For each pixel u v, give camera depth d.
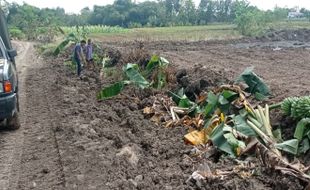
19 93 14.41
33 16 59.97
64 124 9.91
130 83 13.13
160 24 67.38
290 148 7.31
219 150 7.83
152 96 12.09
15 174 7.43
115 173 7.03
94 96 13.43
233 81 11.89
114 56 20.22
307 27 50.53
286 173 6.47
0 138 9.43
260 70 18.92
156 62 14.12
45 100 13.05
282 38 42.12
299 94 11.10
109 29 52.59
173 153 8.13
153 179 6.86
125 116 10.70
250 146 7.52
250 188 6.32
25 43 44.62
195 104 10.40
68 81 16.25
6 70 9.29
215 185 6.45
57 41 43.28
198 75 12.97
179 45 35.59
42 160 7.98
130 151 7.98
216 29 51.47
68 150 8.27
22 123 10.59
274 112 8.98
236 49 30.64
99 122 10.12
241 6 48.47
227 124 8.61
